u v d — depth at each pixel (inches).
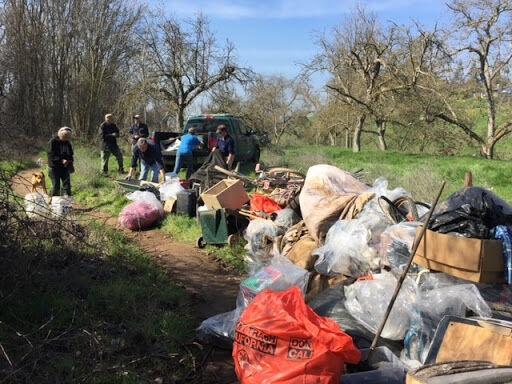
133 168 573.6
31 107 773.9
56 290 213.5
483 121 1454.2
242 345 156.5
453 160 936.9
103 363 167.5
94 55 1338.6
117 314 209.6
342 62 1347.2
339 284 211.5
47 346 174.7
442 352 152.3
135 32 1282.0
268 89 1925.4
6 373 149.7
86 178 572.1
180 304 232.8
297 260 247.1
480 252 166.4
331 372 145.4
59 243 232.1
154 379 168.7
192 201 407.8
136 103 1130.0
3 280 192.7
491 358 143.3
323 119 1510.8
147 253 308.2
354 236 222.4
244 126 736.3
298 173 419.5
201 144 578.9
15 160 222.4
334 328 152.6
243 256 312.7
